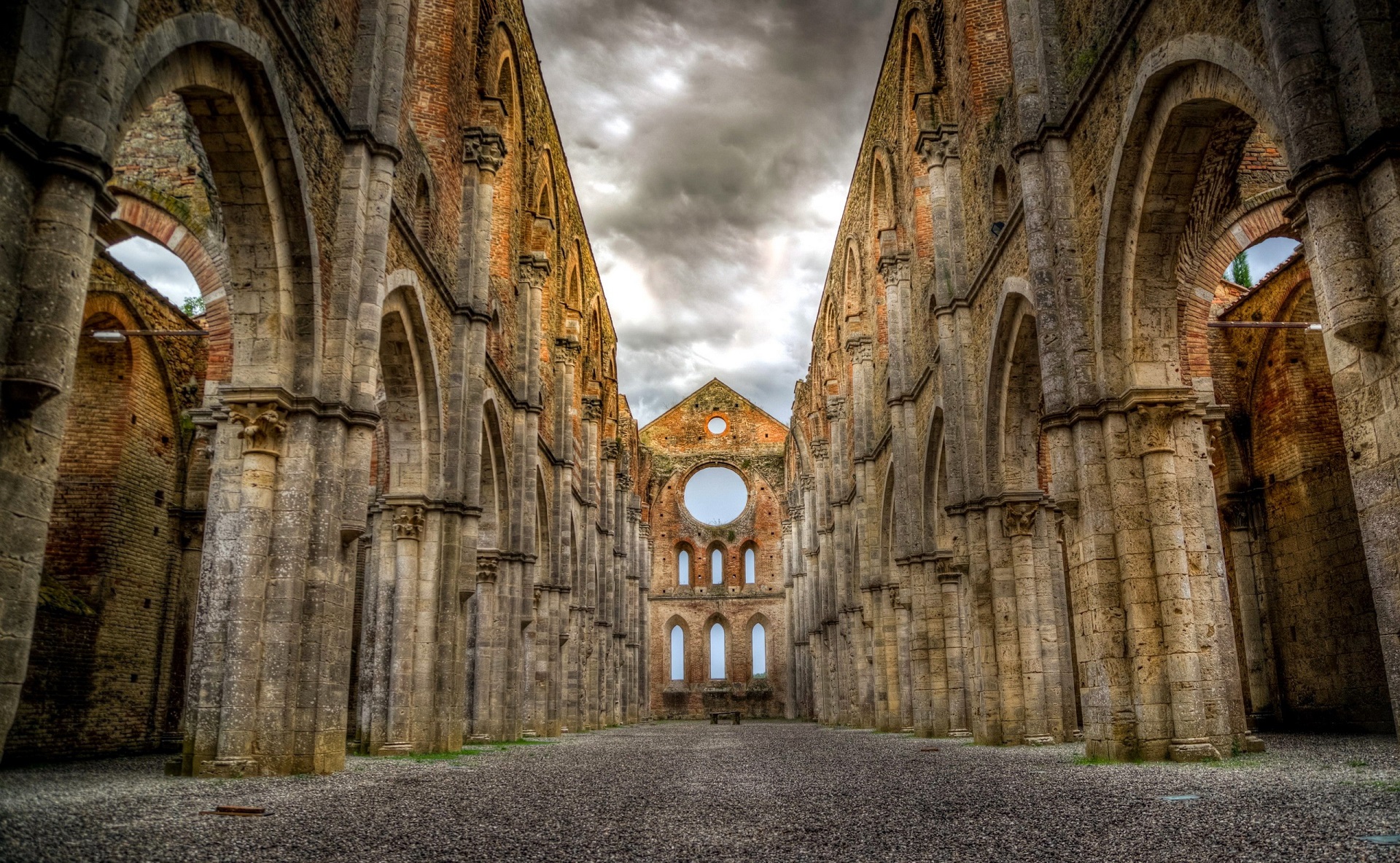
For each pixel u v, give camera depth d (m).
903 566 28.86
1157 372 14.14
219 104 11.85
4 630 7.05
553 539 35.00
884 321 35.00
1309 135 8.42
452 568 20.50
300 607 13.06
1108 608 13.89
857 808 9.24
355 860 6.41
